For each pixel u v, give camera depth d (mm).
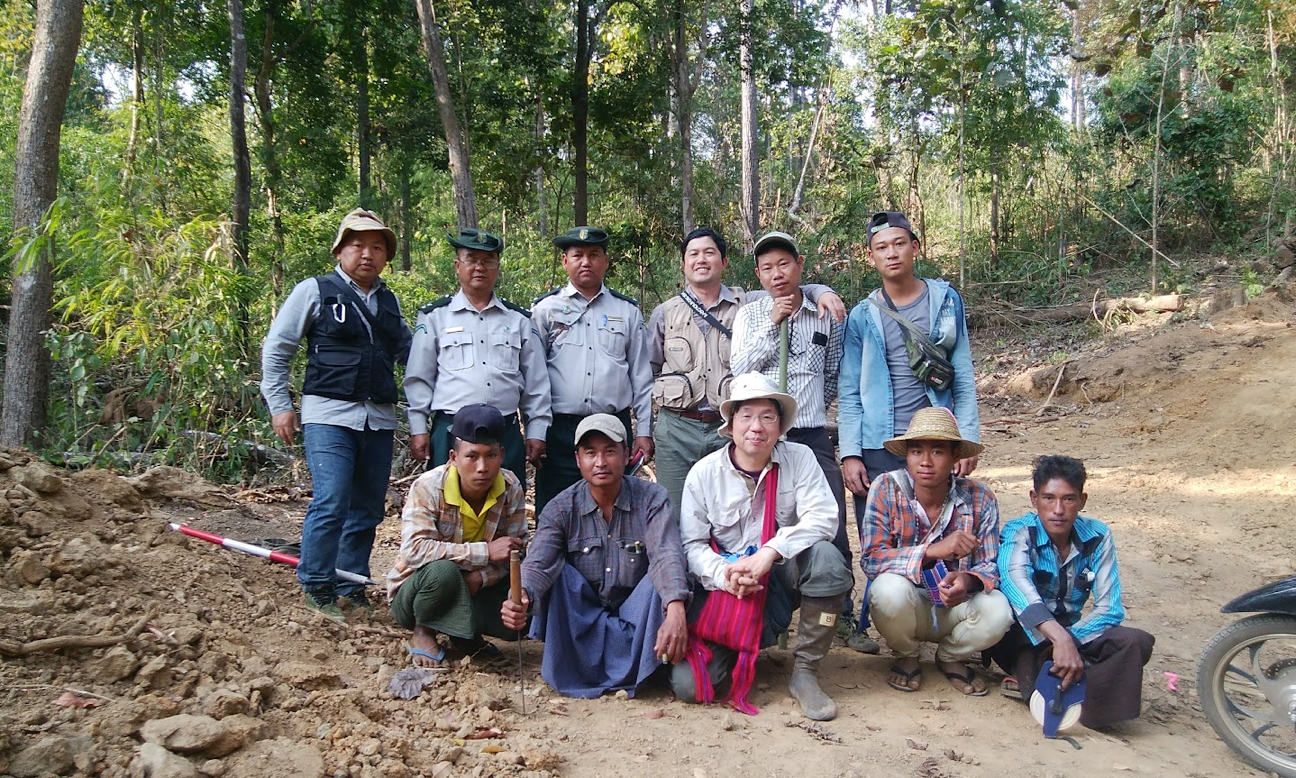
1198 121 16391
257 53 16547
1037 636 3635
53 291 7781
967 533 3861
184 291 7504
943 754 3307
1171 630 4969
